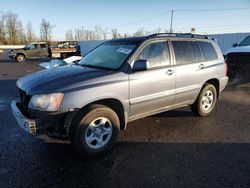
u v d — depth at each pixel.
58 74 3.68
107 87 3.50
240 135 4.38
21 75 12.97
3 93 7.85
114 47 4.37
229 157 3.57
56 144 3.94
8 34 72.00
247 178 3.04
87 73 3.65
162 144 3.99
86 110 3.38
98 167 3.29
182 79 4.54
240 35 17.08
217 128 4.71
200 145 3.96
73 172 3.16
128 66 3.79
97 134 3.55
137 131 4.50
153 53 4.15
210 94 5.34
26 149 3.78
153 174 3.12
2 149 3.78
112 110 3.63
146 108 4.12
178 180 3.00
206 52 5.12
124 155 3.62
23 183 2.93
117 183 2.94
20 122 3.32
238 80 8.41
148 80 3.98
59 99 3.16
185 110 5.78
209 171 3.19
